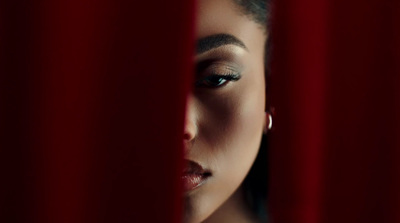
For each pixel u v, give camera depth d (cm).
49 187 48
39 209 48
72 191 47
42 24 47
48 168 47
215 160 62
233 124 62
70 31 47
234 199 71
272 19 51
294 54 50
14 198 48
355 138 51
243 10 61
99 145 47
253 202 72
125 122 47
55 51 47
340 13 51
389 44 51
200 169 62
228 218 70
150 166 47
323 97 51
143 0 47
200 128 61
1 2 47
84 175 47
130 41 47
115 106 47
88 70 47
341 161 51
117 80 47
